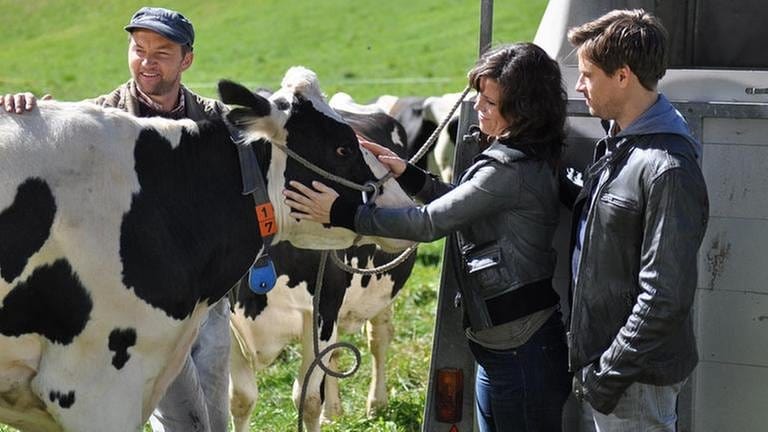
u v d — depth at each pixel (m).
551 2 4.95
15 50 34.34
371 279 7.37
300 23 34.44
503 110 4.36
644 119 4.05
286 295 6.43
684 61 6.08
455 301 4.70
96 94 27.02
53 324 3.99
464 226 4.36
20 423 4.37
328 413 7.55
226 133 4.42
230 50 31.66
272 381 8.16
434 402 4.84
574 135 4.63
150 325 4.16
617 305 4.11
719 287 4.47
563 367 4.50
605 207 4.05
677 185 3.91
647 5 5.71
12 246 3.86
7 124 3.98
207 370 5.16
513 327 4.43
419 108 14.12
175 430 5.00
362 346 9.20
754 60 6.04
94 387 4.09
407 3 36.12
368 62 29.00
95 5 39.12
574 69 4.76
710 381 4.53
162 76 4.86
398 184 4.72
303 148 4.44
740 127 4.38
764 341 4.45
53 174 3.96
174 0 39.06
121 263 4.04
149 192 4.19
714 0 6.00
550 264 4.49
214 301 4.48
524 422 4.50
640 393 4.12
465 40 30.91
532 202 4.37
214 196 4.34
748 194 4.41
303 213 4.48
